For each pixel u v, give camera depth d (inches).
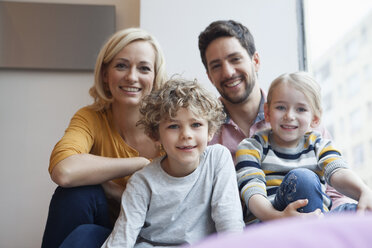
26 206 80.3
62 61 82.4
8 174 81.0
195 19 75.3
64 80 83.4
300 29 77.8
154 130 42.9
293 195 36.6
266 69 75.0
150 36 51.9
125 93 49.7
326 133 54.4
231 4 76.0
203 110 39.8
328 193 48.4
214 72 57.6
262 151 47.6
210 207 39.8
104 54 50.6
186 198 39.6
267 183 45.3
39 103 82.7
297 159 46.4
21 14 82.7
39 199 80.6
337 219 7.9
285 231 7.3
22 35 82.4
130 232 36.9
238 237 7.1
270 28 76.0
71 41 82.8
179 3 75.5
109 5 84.0
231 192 39.1
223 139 55.1
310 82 47.0
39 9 83.1
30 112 82.5
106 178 42.4
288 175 37.9
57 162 41.9
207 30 57.8
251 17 75.9
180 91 40.6
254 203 39.6
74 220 39.3
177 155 39.2
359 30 137.2
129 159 44.8
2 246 79.0
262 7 76.3
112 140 49.9
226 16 75.7
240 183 44.2
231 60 55.9
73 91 83.2
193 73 73.7
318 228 7.4
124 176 43.9
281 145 47.7
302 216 33.9
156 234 38.9
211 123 42.2
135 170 44.3
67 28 83.0
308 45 77.8
